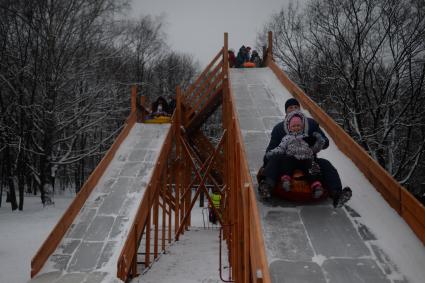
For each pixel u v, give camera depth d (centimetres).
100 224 838
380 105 1989
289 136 473
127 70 3366
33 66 2384
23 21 2422
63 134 2784
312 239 407
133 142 1241
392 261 375
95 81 2892
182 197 1533
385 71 2278
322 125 785
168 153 1288
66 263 724
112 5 2567
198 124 1667
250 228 427
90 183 947
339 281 347
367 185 530
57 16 2394
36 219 1684
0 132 2392
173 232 1594
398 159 2328
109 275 689
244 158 538
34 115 2344
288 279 348
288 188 451
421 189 2394
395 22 2133
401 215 447
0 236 1288
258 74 1442
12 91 2397
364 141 1912
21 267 942
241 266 588
